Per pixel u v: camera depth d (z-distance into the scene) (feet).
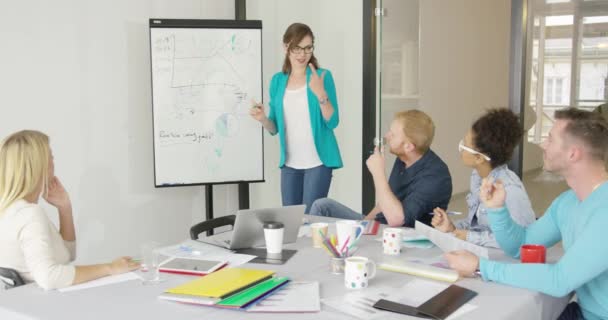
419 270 6.21
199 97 13.34
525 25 12.44
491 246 7.38
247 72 13.67
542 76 12.50
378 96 13.47
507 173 7.65
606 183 5.74
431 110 13.83
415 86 13.67
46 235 6.37
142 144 13.58
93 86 12.51
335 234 7.86
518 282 5.72
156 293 5.67
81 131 12.37
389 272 6.32
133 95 13.29
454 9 13.43
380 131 13.34
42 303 5.45
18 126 11.29
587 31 11.91
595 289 5.90
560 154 5.87
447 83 13.70
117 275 6.28
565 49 12.18
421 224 7.18
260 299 5.40
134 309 5.23
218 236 8.14
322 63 17.40
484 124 7.59
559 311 6.22
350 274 5.74
